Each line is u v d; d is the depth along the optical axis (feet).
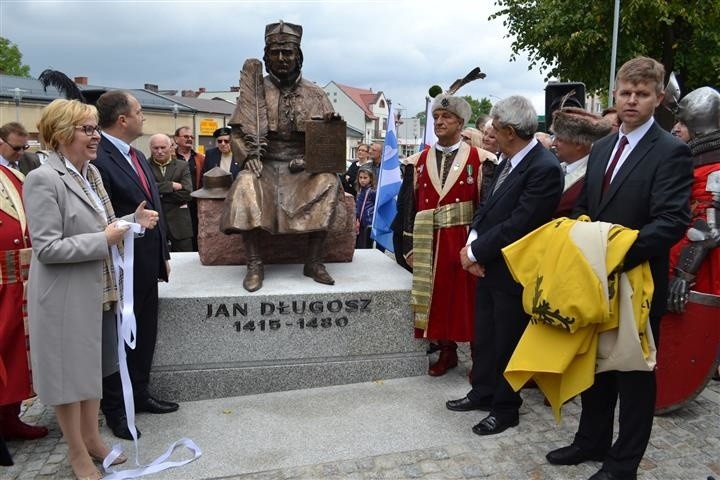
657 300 8.82
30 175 8.47
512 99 10.44
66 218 8.65
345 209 15.05
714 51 36.99
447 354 13.96
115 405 11.03
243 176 13.16
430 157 13.66
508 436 11.00
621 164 8.85
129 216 9.94
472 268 11.11
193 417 11.64
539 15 41.91
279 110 14.03
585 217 8.98
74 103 8.82
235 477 9.60
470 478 9.59
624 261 8.32
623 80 8.57
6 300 10.07
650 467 10.02
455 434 11.05
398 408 12.09
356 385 13.23
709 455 10.46
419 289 13.21
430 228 13.19
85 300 8.71
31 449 10.65
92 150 9.00
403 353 13.64
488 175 13.10
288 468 9.84
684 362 11.73
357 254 17.38
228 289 12.92
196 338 12.39
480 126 20.12
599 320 8.23
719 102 12.20
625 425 8.96
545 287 8.64
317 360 13.06
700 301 11.49
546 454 10.34
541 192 10.18
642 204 8.52
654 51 39.09
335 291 12.94
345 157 13.73
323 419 11.59
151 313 11.46
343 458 10.16
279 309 12.66
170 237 21.40
